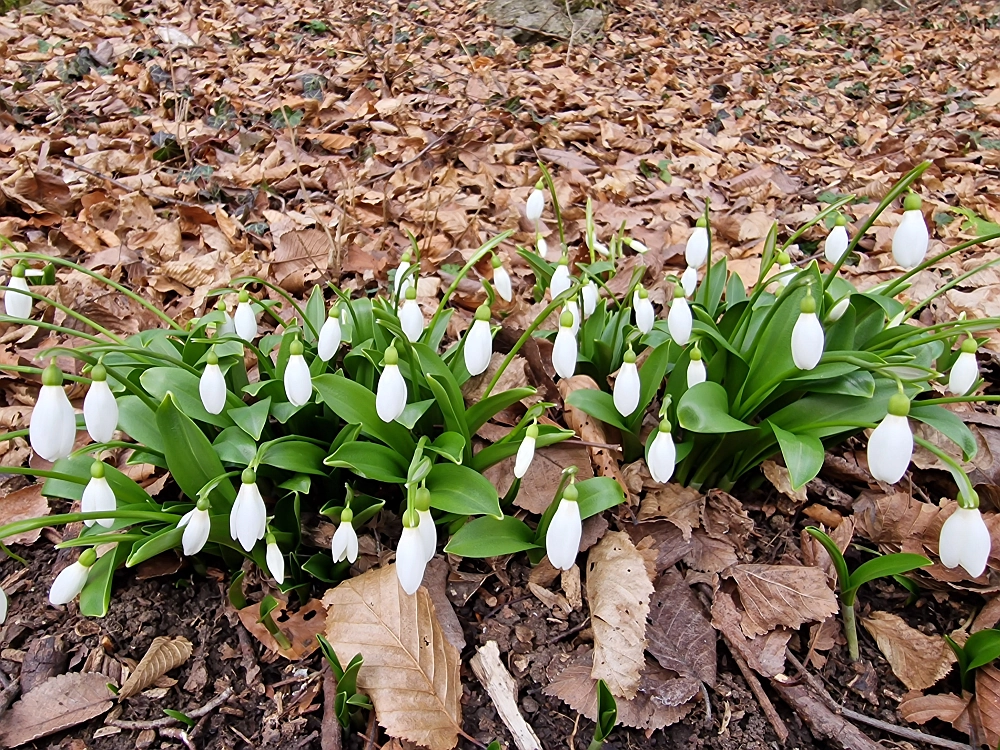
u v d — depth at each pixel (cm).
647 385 34
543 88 97
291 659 30
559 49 119
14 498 36
